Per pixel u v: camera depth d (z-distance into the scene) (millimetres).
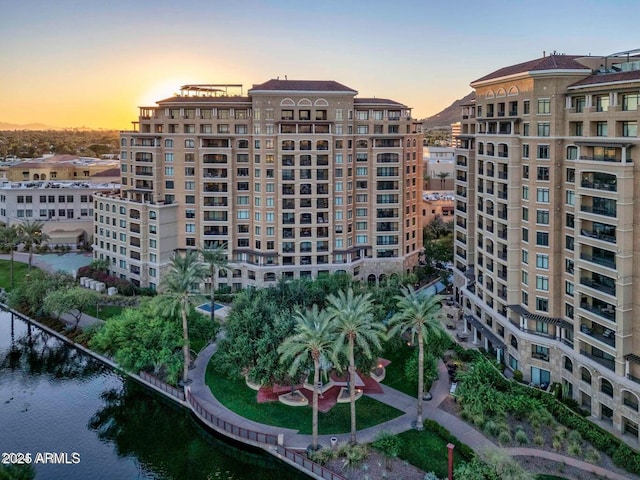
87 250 145250
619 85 56594
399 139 112062
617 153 58094
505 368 74000
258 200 107938
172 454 62938
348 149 109188
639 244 55375
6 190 147750
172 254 111875
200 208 109938
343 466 54625
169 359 70312
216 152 107875
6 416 68938
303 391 69312
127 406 73438
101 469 59062
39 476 56875
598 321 59656
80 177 186500
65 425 67562
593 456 53906
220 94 126562
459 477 49094
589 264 60281
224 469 59844
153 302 76875
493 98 77250
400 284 85750
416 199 120375
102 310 102625
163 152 111562
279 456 57719
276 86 107062
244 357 66500
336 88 108812
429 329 67000
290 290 81500
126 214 113438
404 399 67438
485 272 81062
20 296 102312
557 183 66562
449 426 60938
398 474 53406
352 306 57719
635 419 55219
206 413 63469
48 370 83625
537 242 68938
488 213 79062
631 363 56719
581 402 63156
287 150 105062
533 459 54500
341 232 110375
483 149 80188
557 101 65438
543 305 69312
